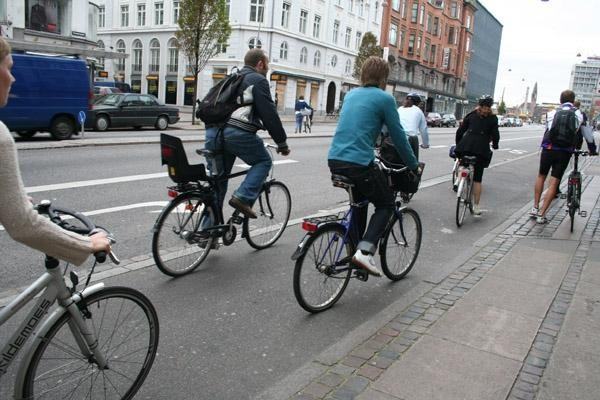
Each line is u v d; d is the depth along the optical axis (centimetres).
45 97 1429
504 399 305
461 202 766
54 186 825
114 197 781
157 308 420
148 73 4703
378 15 5622
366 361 346
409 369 336
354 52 5278
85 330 254
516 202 1003
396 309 434
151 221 663
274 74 3969
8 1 2500
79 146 1308
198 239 494
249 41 4122
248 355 358
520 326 405
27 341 239
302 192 934
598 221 809
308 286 423
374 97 417
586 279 518
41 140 1471
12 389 295
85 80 1507
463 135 807
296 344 377
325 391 310
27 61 1394
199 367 339
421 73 6962
